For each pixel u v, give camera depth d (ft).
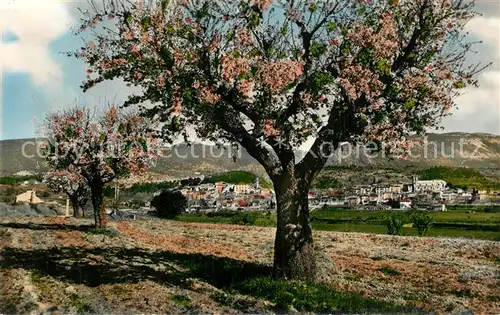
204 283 58.18
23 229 114.73
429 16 52.26
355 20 53.36
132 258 75.66
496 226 208.03
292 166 56.54
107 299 47.24
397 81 53.26
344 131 53.62
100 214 116.37
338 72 53.62
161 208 256.93
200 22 51.13
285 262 56.39
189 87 50.88
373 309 46.50
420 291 62.39
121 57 51.85
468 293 62.34
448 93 53.16
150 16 49.93
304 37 54.90
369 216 282.77
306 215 57.11
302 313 43.68
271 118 53.11
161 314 42.37
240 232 150.61
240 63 49.60
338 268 77.66
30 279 53.78
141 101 55.67
